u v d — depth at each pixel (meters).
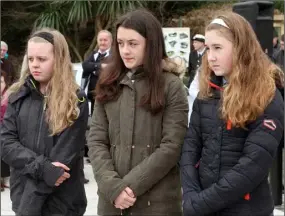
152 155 2.48
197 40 8.22
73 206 2.74
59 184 2.64
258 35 4.32
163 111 2.54
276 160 4.37
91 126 2.66
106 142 2.62
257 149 2.13
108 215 2.56
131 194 2.43
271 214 2.27
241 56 2.23
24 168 2.60
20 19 12.75
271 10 4.43
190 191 2.27
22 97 2.75
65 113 2.66
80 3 11.11
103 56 6.15
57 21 11.48
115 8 11.13
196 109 2.37
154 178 2.46
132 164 2.51
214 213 2.28
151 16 2.62
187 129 2.54
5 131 2.72
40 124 2.68
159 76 2.55
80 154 2.73
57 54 2.72
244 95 2.19
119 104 2.58
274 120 2.16
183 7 12.36
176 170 2.59
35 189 2.61
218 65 2.26
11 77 6.32
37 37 2.72
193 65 8.23
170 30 9.30
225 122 2.22
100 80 2.64
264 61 2.28
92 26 12.63
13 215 4.35
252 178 2.12
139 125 2.53
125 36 2.55
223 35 2.24
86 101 2.78
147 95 2.52
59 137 2.65
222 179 2.17
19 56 12.81
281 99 2.24
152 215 2.50
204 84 2.35
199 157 2.36
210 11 11.19
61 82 2.70
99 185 2.50
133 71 2.60
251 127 2.18
